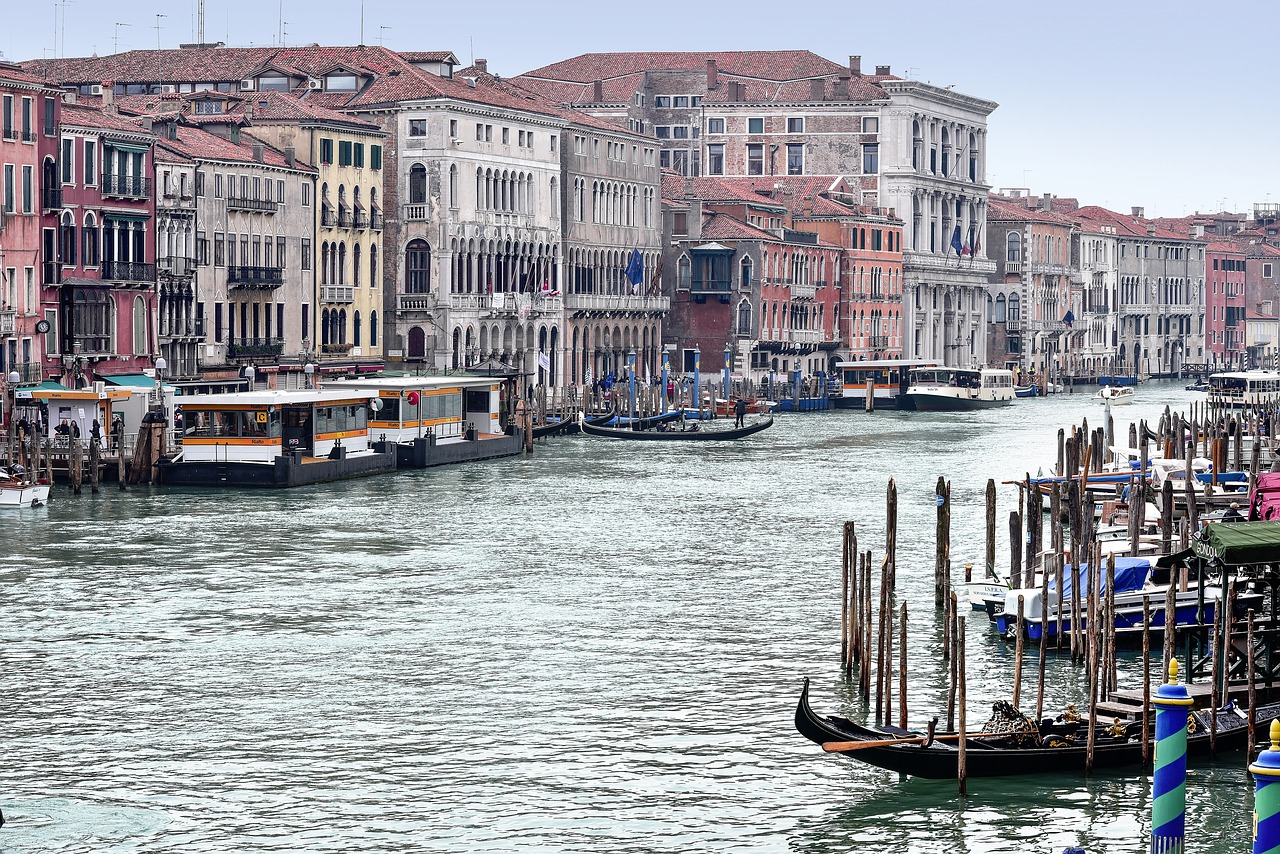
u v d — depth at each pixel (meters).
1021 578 121.25
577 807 84.81
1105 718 92.88
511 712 98.44
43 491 166.25
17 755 91.06
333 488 185.12
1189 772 88.19
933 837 81.69
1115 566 112.94
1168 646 88.56
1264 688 94.12
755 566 140.00
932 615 121.69
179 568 135.75
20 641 112.38
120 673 105.50
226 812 83.88
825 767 89.88
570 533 156.00
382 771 89.25
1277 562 89.50
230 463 182.25
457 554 144.00
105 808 84.19
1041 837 81.75
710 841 81.19
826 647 112.88
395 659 109.19
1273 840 61.00
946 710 99.44
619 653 110.94
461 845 80.50
